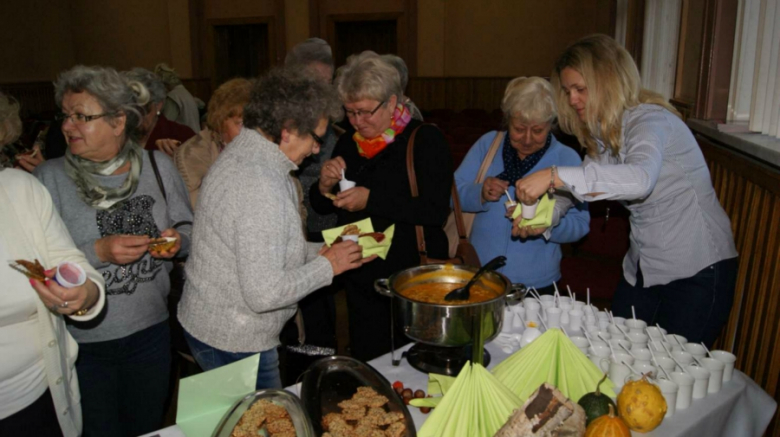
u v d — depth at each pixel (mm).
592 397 1230
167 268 1819
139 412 1809
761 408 1533
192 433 1256
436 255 2193
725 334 2551
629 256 2098
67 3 12781
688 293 1882
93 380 1705
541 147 2164
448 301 1482
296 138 1440
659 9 5215
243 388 1327
